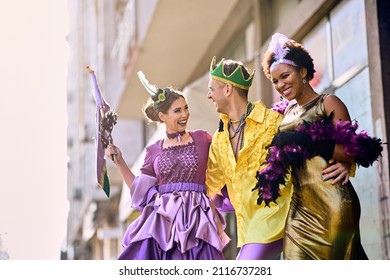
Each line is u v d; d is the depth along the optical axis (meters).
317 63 14.96
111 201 43.19
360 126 12.92
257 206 8.50
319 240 8.12
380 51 11.79
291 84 8.32
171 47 22.12
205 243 8.41
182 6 19.14
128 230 8.66
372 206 12.12
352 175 8.41
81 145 49.53
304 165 8.19
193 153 8.68
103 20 31.59
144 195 8.76
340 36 13.76
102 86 31.56
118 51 28.56
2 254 13.07
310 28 15.27
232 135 8.68
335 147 8.03
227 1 18.81
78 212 59.69
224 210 9.23
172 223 8.45
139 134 31.08
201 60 23.27
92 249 62.22
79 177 52.50
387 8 11.91
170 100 8.73
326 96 8.22
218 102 8.66
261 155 8.46
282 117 8.58
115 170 29.06
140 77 8.91
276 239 8.42
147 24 20.64
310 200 8.19
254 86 17.55
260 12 18.12
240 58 20.41
